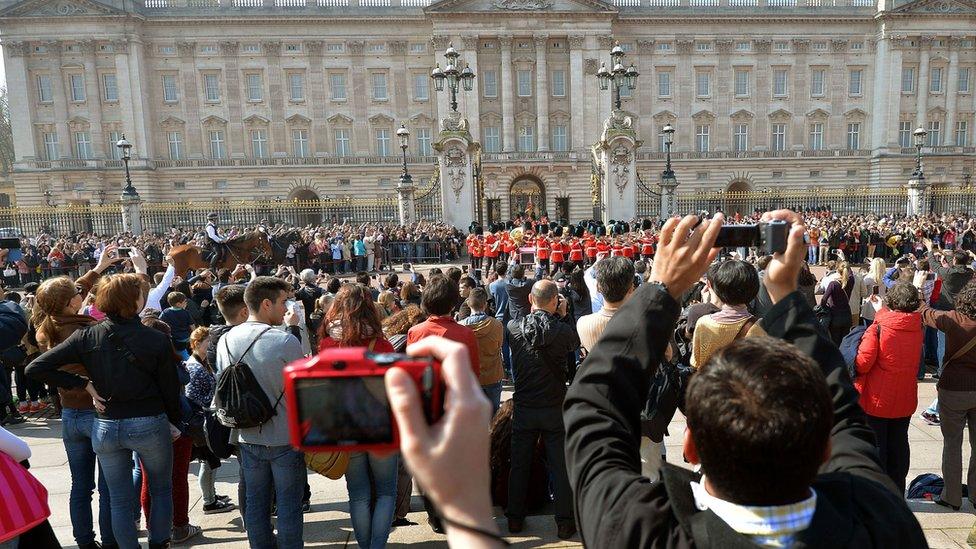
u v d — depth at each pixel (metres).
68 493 6.91
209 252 22.11
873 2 64.31
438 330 5.41
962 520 5.65
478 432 1.21
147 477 5.19
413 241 31.38
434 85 61.38
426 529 5.87
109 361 4.84
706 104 62.78
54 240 36.16
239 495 5.72
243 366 4.61
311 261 29.02
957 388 5.71
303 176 61.69
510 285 10.77
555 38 60.75
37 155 58.62
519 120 61.34
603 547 1.60
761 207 51.56
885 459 5.83
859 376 5.80
